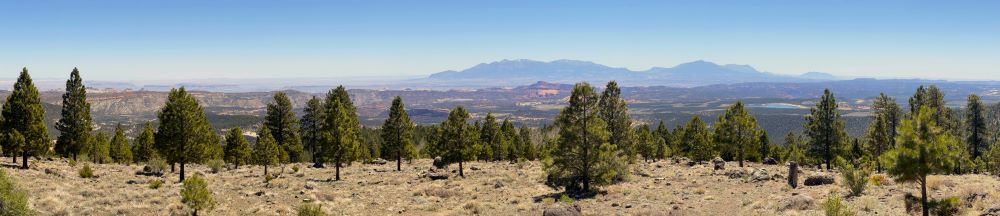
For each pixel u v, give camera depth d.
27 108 46.56
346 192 41.50
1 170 22.95
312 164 72.50
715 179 44.72
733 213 27.67
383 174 57.72
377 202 37.19
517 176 54.28
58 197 30.67
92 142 68.56
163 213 29.06
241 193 38.75
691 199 33.56
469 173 58.97
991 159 67.50
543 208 32.41
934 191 28.64
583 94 38.88
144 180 43.44
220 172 56.97
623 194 37.47
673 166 63.72
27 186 33.22
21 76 47.69
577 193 38.75
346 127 52.59
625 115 62.78
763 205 28.19
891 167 20.00
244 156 66.31
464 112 56.97
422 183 49.34
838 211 22.45
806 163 78.25
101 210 28.97
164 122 44.97
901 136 19.70
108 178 43.66
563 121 39.34
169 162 46.16
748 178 43.06
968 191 24.92
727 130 64.06
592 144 38.66
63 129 62.81
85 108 64.56
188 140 45.56
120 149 72.00
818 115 67.88
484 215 31.41
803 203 26.48
